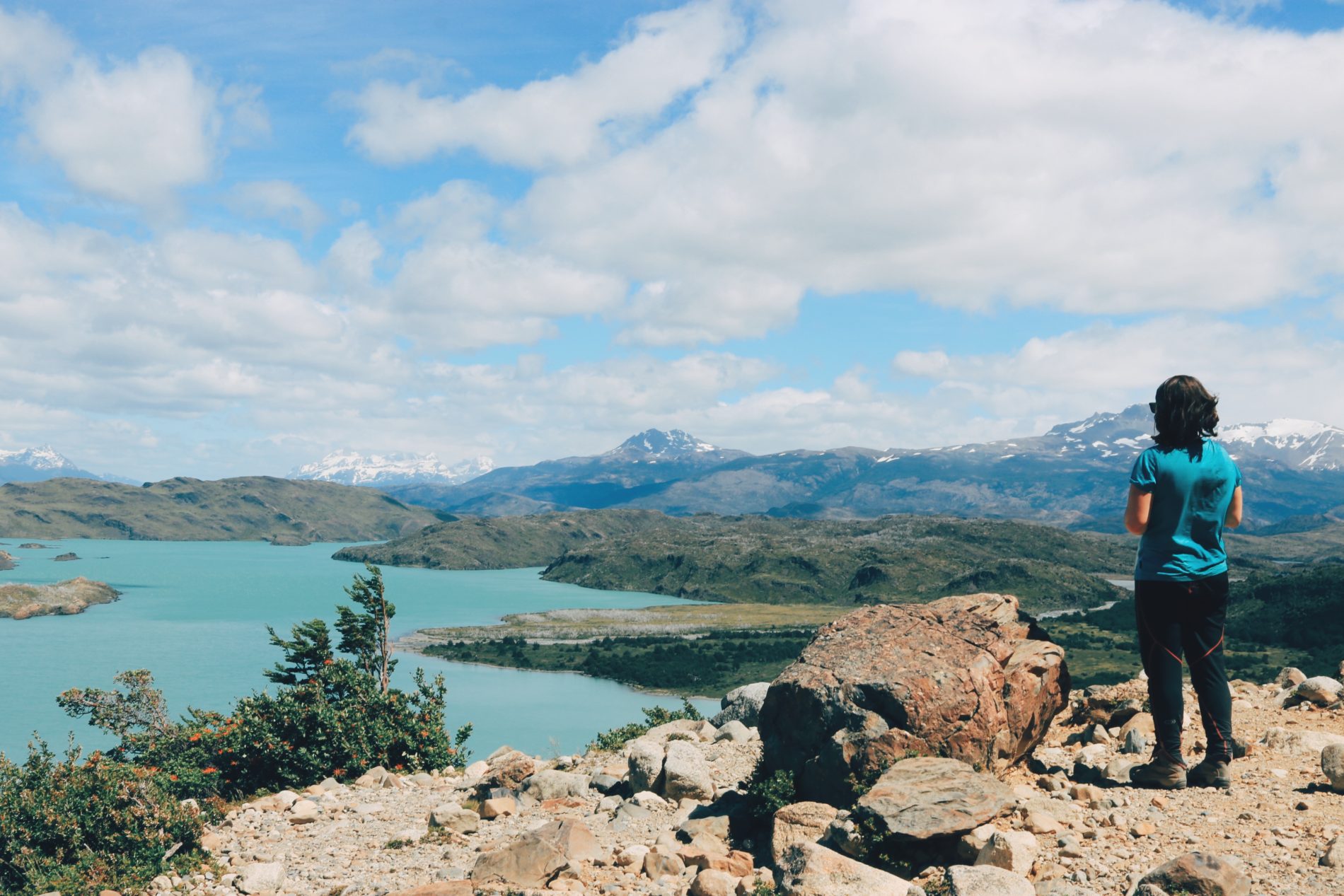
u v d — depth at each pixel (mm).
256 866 11422
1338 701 13266
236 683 165625
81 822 14281
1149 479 9234
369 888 10508
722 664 188125
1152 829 8352
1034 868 7770
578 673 187000
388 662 31656
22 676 172625
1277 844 7668
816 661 11516
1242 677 90500
